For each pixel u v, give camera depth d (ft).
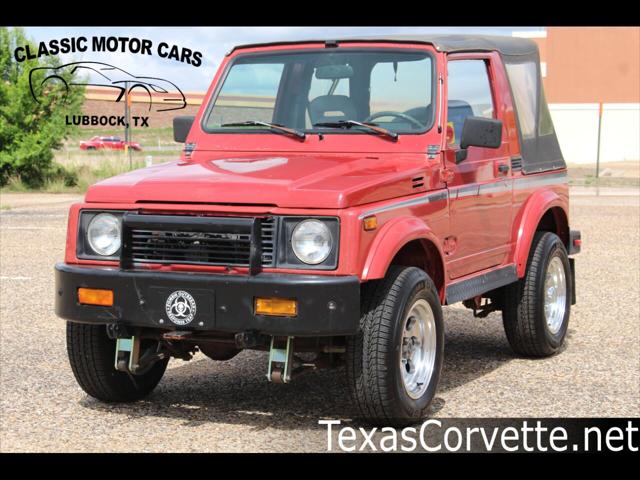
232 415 19.12
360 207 16.88
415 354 18.56
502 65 23.54
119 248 17.80
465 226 20.79
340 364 18.48
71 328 19.08
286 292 16.26
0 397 20.42
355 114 20.71
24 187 80.12
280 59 21.72
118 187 18.02
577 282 35.73
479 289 21.29
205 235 17.12
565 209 25.95
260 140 20.84
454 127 20.61
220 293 16.65
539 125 25.32
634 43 133.69
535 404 19.92
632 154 134.82
